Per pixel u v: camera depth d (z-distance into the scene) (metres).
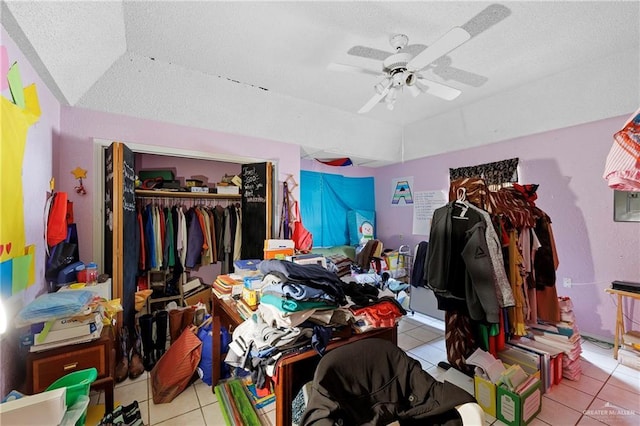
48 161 1.92
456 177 3.72
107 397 1.53
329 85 2.76
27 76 1.56
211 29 1.94
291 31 1.97
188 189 3.21
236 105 2.84
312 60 2.34
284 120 3.19
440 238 2.01
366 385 1.03
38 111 1.71
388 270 4.09
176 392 1.91
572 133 2.74
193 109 2.68
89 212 2.33
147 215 3.04
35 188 1.67
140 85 2.37
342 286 1.37
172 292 3.28
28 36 1.36
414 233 4.34
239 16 1.81
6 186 1.31
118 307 1.75
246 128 3.04
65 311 1.41
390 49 2.18
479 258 1.81
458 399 0.97
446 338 2.27
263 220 2.96
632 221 2.46
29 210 1.58
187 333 2.17
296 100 3.08
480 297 1.79
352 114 3.51
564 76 2.56
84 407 1.16
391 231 4.73
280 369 1.08
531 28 1.95
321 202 4.49
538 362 1.91
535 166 3.00
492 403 1.74
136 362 2.21
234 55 2.25
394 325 1.41
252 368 1.22
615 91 2.35
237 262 2.11
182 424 1.68
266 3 1.71
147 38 2.02
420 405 1.00
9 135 1.34
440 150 3.78
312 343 1.14
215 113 2.80
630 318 2.53
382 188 4.91
